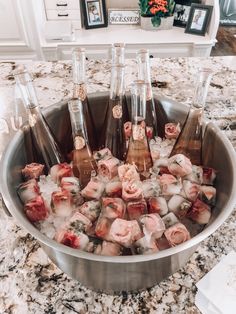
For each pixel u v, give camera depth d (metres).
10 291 0.45
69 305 0.44
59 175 0.50
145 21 1.91
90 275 0.39
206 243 0.51
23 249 0.50
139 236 0.38
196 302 0.44
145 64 0.55
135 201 0.42
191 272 0.47
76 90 0.55
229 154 0.46
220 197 0.45
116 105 0.56
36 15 1.74
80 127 0.50
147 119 0.61
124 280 0.40
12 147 0.48
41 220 0.44
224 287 0.45
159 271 0.39
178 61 0.97
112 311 0.44
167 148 0.59
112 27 1.97
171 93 0.82
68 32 1.81
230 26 3.17
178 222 0.42
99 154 0.54
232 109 0.78
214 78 0.90
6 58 1.92
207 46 1.88
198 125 0.54
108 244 0.38
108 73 0.90
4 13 1.72
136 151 0.53
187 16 1.93
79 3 1.83
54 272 0.48
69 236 0.38
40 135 0.54
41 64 0.95
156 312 0.44
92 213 0.42
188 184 0.46
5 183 0.41
